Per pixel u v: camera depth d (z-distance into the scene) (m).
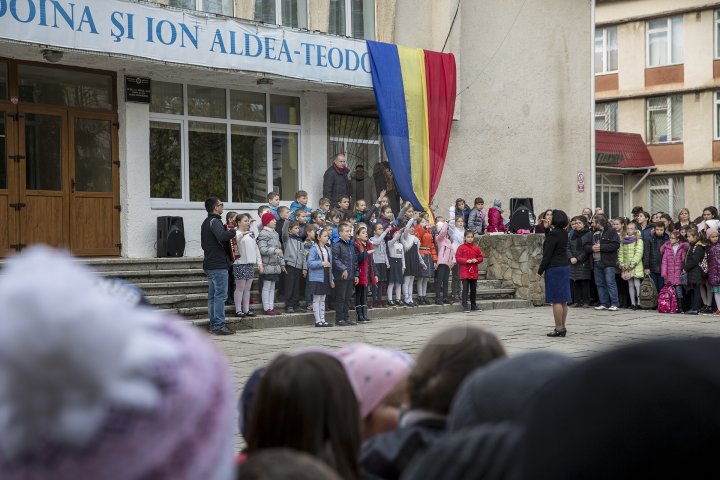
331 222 14.38
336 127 18.31
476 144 19.45
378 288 14.61
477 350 2.12
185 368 1.06
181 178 15.02
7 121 13.10
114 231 14.18
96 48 12.61
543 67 20.59
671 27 32.22
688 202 31.73
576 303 16.94
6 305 0.88
